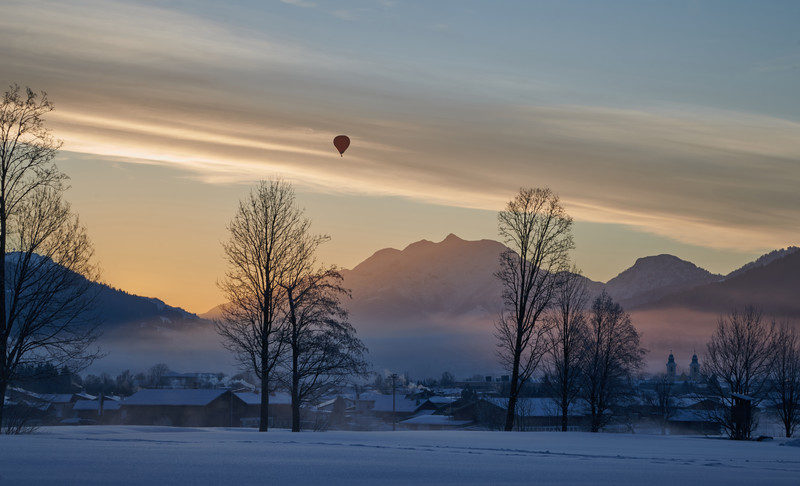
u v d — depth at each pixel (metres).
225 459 20.69
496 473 18.95
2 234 38.75
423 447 27.27
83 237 41.75
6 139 39.69
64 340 39.78
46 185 40.97
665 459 25.14
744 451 31.45
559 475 18.97
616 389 71.19
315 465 19.64
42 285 39.38
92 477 16.41
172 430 46.44
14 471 17.11
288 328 49.62
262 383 49.00
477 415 109.25
